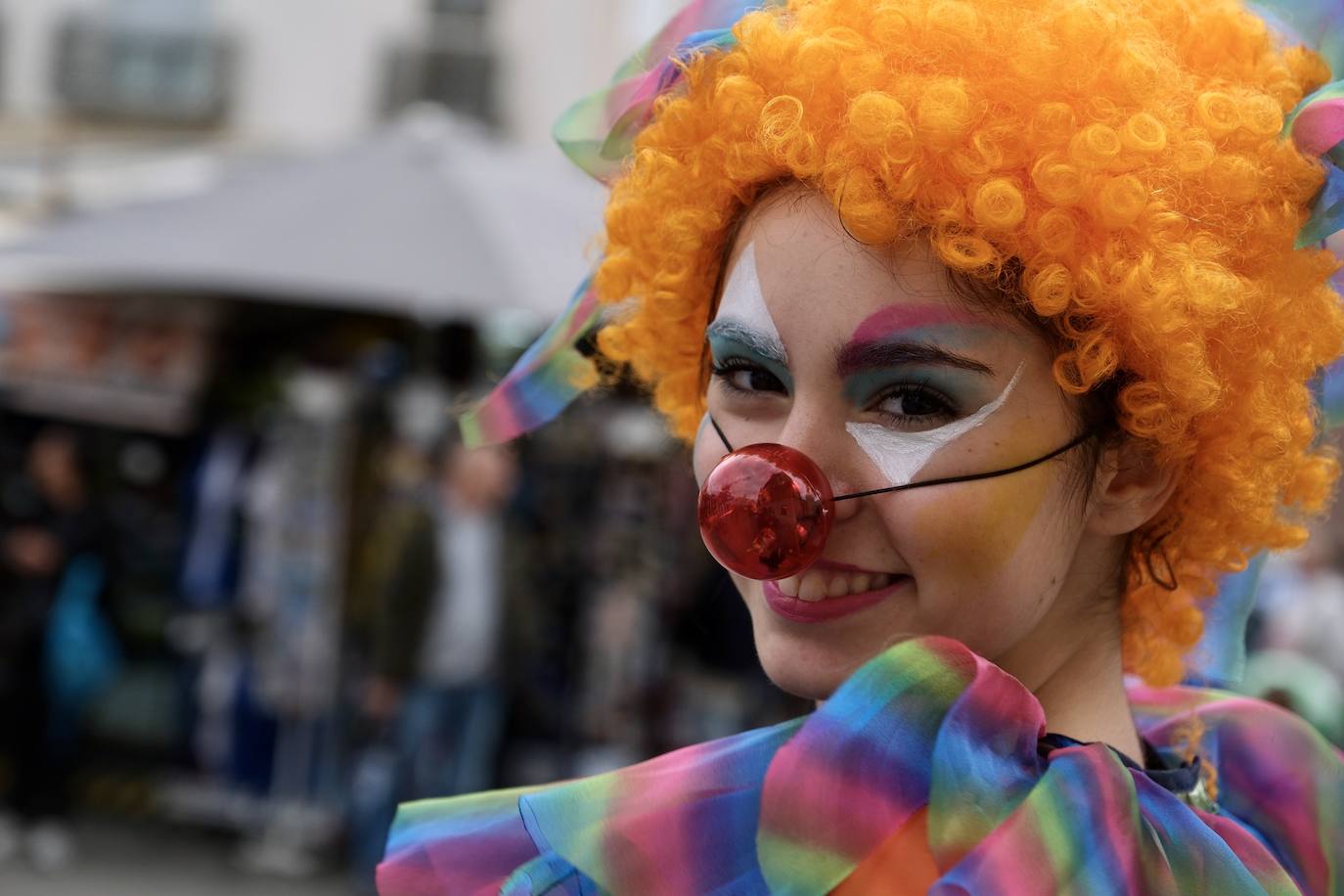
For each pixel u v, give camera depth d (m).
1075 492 1.10
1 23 11.08
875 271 1.05
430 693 5.27
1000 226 1.02
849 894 1.01
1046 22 1.07
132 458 6.32
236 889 5.57
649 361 1.40
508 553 5.46
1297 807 1.34
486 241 5.69
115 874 5.62
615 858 1.05
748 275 1.12
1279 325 1.14
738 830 1.05
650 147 1.21
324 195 5.89
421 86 10.95
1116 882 0.98
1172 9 1.15
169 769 6.24
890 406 1.08
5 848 5.69
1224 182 1.08
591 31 10.94
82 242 5.71
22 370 6.18
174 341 6.32
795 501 1.04
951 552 1.06
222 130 11.06
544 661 5.98
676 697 6.08
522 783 5.84
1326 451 1.36
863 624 1.09
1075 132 1.04
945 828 0.99
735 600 5.94
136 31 11.06
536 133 10.95
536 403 1.38
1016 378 1.06
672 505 6.21
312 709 5.91
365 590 5.34
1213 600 1.43
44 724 5.59
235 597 5.94
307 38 11.03
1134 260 1.05
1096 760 1.03
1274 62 1.17
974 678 1.03
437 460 5.44
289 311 6.62
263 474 5.87
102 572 5.74
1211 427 1.15
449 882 1.18
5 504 5.54
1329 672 4.98
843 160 1.04
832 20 1.10
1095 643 1.21
